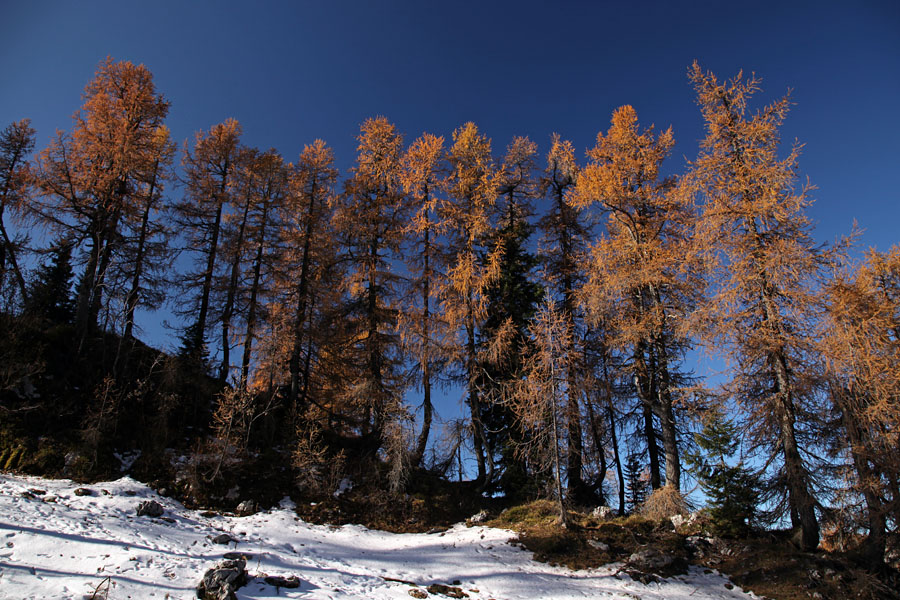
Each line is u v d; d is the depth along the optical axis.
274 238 21.61
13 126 20.97
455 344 17.80
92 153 18.89
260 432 18.06
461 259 18.30
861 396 12.29
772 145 13.73
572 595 10.81
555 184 20.66
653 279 15.03
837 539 12.96
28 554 8.16
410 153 19.36
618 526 14.66
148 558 9.07
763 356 13.29
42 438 13.92
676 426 16.69
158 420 15.91
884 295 13.75
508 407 18.17
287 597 8.73
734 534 13.80
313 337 19.39
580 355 17.47
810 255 12.58
